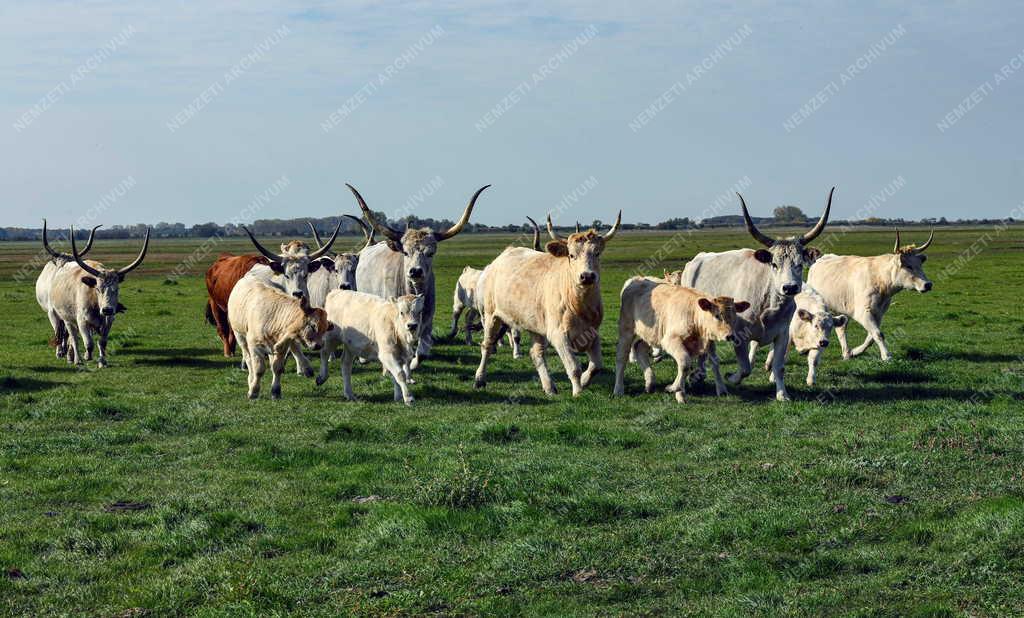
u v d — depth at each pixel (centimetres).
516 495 841
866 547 721
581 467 935
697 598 643
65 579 680
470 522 779
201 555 729
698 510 816
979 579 654
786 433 1098
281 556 723
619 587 656
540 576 681
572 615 617
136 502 859
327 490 877
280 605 630
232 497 866
